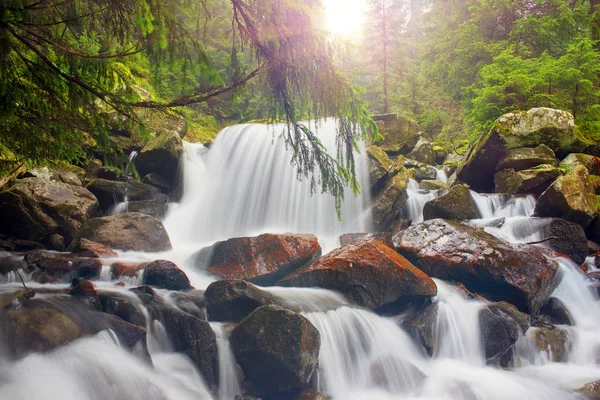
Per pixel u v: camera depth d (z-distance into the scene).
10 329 4.74
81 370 4.70
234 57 5.69
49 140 5.91
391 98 27.91
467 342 7.42
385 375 6.50
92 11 4.81
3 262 7.72
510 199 12.77
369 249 8.28
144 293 6.55
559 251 10.54
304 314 6.82
